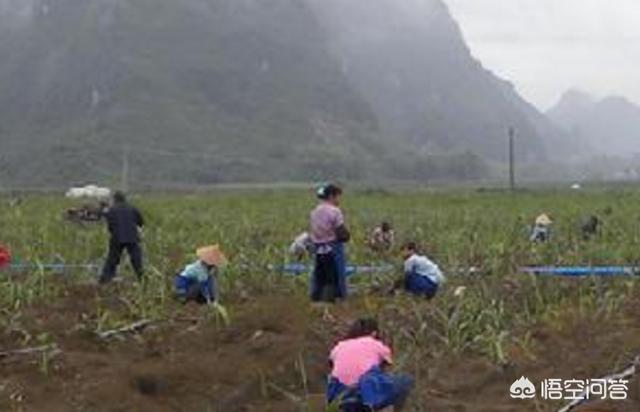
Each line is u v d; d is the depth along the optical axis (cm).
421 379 1096
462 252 2172
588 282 1686
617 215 3538
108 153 16362
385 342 1207
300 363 1098
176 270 1844
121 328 1286
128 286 1644
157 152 16800
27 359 1149
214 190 10088
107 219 1700
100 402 1019
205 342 1240
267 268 1766
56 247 2181
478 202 5341
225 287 1634
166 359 1162
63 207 4322
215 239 2402
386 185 13275
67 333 1265
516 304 1492
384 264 1886
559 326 1331
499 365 1141
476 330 1258
